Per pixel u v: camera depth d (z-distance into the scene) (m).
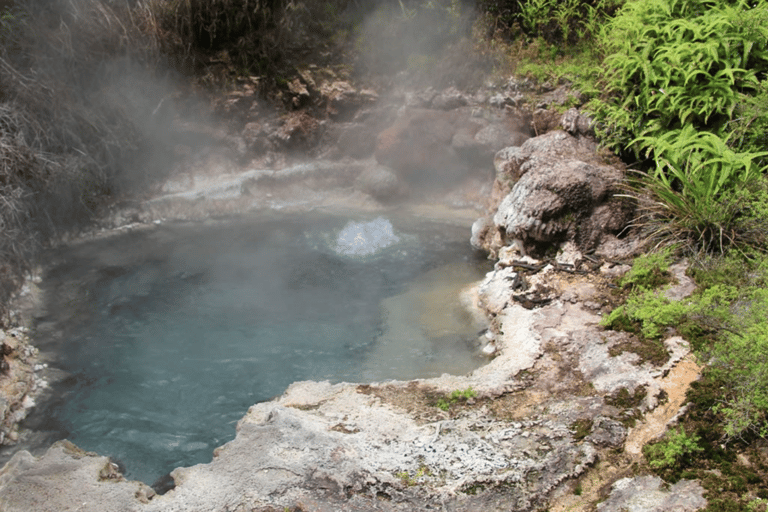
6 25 7.40
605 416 3.99
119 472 3.88
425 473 3.59
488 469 3.61
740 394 3.78
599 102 7.01
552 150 6.76
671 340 4.55
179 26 8.75
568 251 5.98
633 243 5.93
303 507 3.32
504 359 4.77
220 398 4.59
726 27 6.39
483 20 9.06
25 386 4.69
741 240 5.30
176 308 5.81
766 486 3.33
